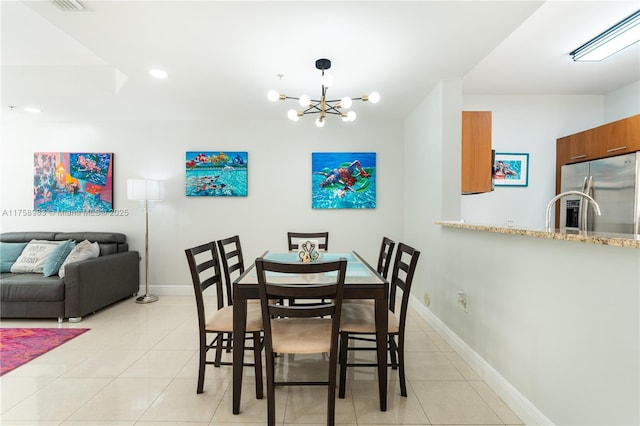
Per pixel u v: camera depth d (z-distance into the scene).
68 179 4.18
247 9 1.83
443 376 2.15
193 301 3.90
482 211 3.76
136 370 2.21
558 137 3.76
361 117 4.07
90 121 4.18
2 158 4.19
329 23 1.98
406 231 4.05
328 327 1.88
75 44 2.74
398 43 2.21
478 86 3.53
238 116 4.03
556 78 3.31
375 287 1.77
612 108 3.65
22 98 3.34
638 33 2.42
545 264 1.55
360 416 1.73
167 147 4.19
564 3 2.09
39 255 3.61
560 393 1.45
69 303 3.12
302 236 3.48
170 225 4.20
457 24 1.98
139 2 1.76
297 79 2.86
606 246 1.22
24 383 2.04
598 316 1.26
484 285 2.12
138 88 3.09
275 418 1.70
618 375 1.18
